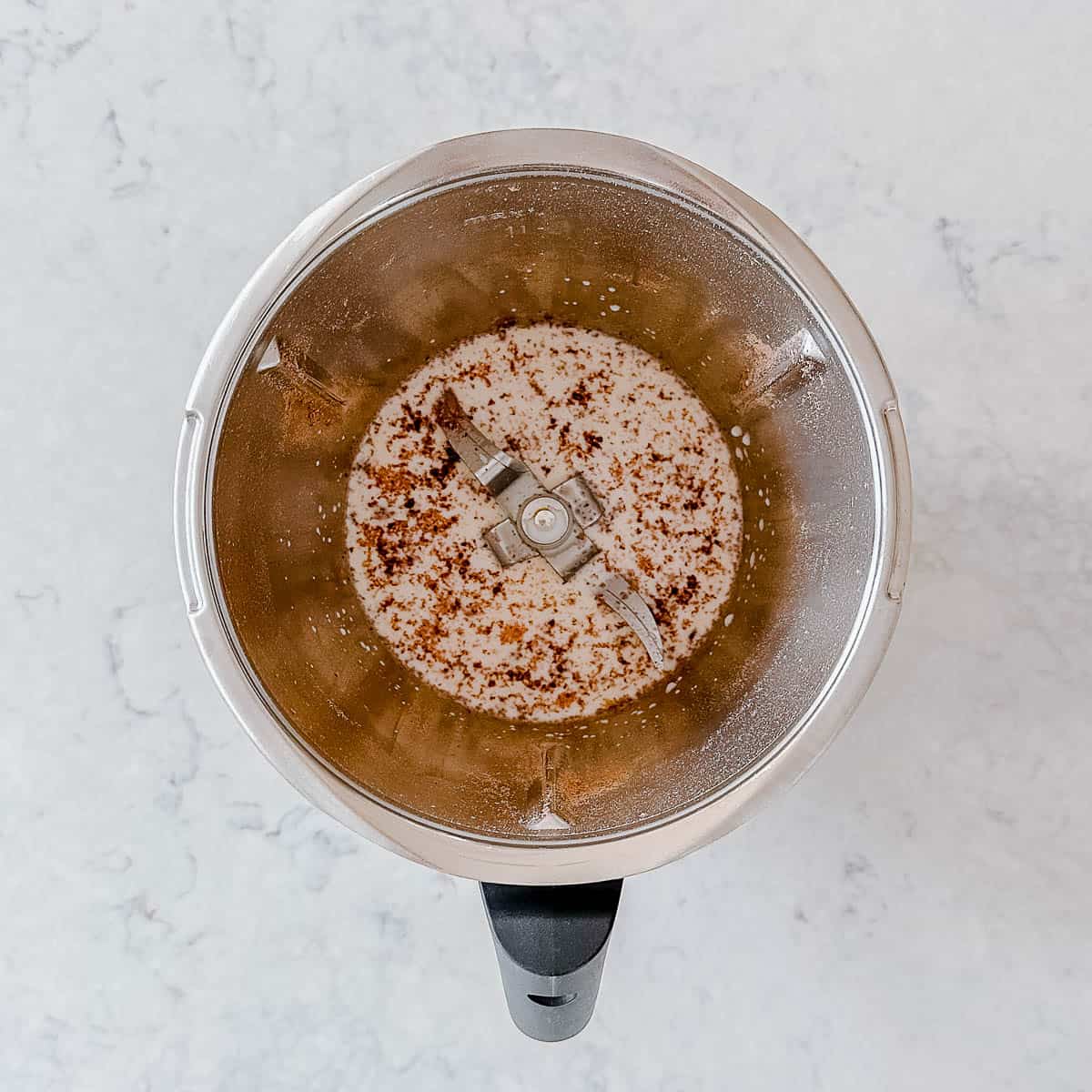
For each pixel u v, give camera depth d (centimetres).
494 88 47
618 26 47
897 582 38
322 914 49
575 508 46
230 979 49
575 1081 49
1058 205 47
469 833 39
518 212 41
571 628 45
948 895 48
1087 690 48
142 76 47
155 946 49
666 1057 49
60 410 48
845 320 38
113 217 47
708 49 47
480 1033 49
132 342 48
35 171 47
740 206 38
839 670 38
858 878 49
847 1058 49
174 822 49
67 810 49
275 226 47
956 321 47
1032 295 47
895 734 48
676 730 44
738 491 45
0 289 48
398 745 42
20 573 48
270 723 38
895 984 49
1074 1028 48
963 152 47
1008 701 48
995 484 48
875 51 47
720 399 45
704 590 45
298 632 42
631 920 49
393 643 45
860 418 38
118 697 48
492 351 46
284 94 47
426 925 49
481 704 45
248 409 39
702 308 43
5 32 47
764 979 49
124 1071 49
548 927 39
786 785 38
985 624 48
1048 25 47
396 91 47
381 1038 49
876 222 47
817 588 41
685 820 38
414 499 46
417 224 40
